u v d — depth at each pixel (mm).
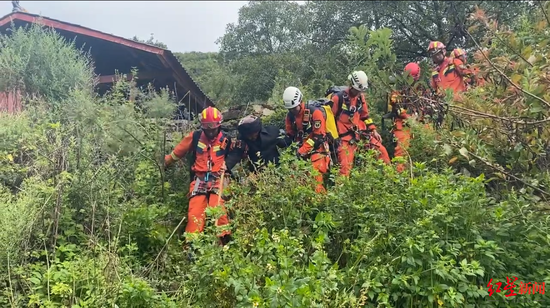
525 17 6785
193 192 5012
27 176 4574
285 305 2963
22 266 3629
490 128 4156
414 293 3475
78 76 7793
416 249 3543
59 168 4430
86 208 4402
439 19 13492
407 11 14070
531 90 3693
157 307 3400
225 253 3512
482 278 3633
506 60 4316
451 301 3266
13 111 6293
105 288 3436
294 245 3572
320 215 3900
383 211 3984
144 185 5309
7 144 4828
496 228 3719
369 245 3643
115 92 6488
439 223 3744
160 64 10383
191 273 3666
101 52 10508
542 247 3682
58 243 4121
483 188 3855
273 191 4398
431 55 6969
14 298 3412
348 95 5727
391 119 6324
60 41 8430
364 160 5078
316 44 15898
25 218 3838
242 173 5340
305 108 5445
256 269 3418
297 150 5270
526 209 3746
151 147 5559
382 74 4551
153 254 4516
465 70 6668
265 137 5402
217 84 14664
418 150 5348
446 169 4305
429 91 4977
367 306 3441
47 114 5906
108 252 3699
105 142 5145
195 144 5238
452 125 4316
